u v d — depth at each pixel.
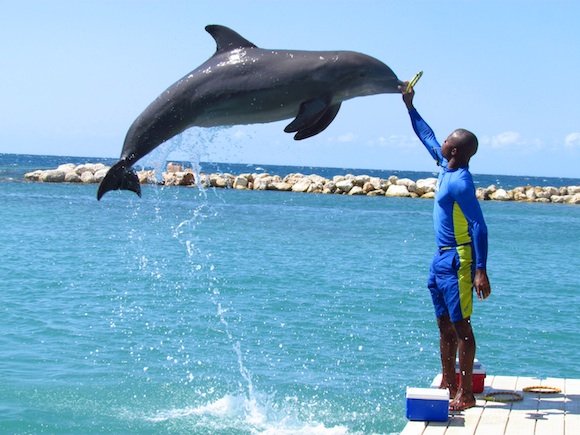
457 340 7.57
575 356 12.42
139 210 39.94
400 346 12.59
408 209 49.75
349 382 10.56
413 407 7.05
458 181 7.04
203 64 7.49
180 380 10.39
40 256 21.83
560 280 21.22
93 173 62.41
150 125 7.53
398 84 7.51
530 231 39.03
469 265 7.17
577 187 73.56
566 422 7.02
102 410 9.16
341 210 46.59
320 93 7.27
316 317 14.62
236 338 12.80
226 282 18.41
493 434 6.70
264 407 9.42
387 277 20.09
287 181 65.44
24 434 8.35
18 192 50.00
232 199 52.22
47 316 13.93
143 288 17.23
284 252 24.88
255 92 7.25
